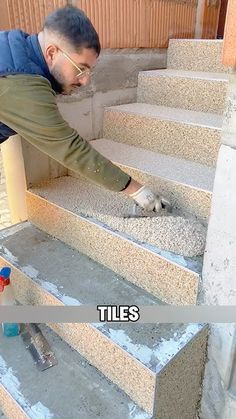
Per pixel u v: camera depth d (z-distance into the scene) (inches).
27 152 68.8
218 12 108.1
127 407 45.6
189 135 66.6
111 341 45.8
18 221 79.3
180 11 94.0
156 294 53.2
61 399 46.6
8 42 42.1
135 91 88.8
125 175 50.2
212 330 48.4
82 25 41.7
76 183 74.2
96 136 82.7
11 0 57.9
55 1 64.5
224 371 48.3
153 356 43.6
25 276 57.9
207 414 54.7
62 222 64.5
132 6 79.5
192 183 57.3
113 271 58.6
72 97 73.3
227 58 35.4
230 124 38.0
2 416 52.5
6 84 40.1
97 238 58.6
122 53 81.5
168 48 93.5
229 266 42.4
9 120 43.2
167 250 51.5
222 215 41.4
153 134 72.6
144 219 56.7
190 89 77.0
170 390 46.2
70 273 58.2
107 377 49.6
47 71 44.8
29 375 49.8
